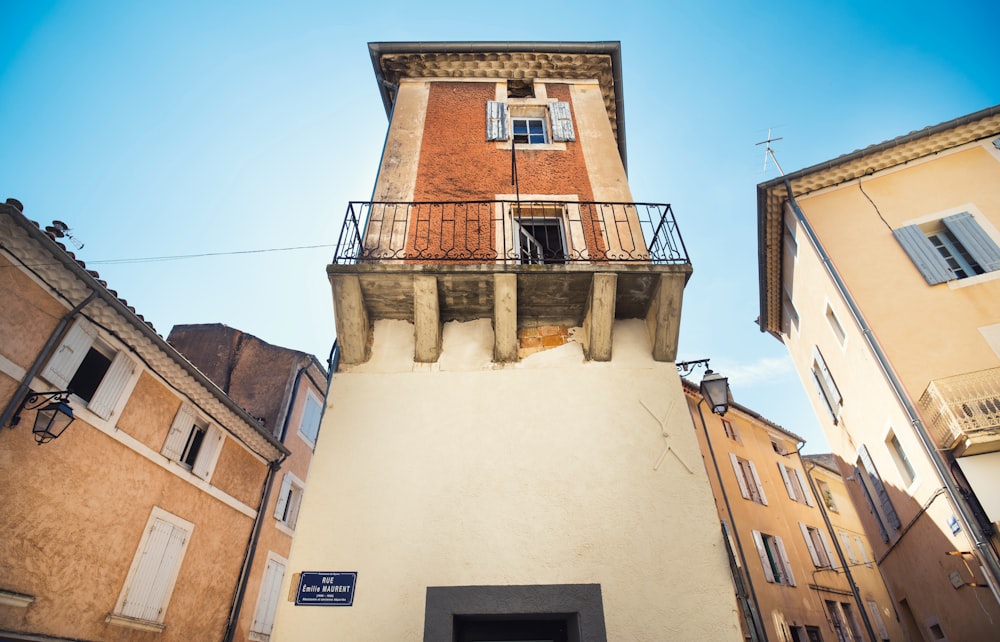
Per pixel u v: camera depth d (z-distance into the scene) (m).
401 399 5.56
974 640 9.55
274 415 15.58
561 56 10.39
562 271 5.78
